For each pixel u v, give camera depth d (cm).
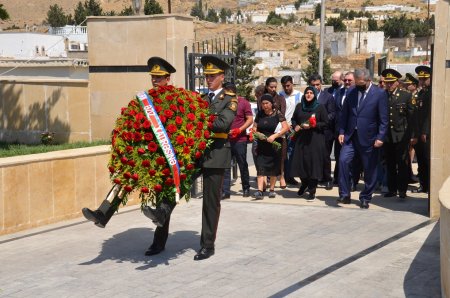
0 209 867
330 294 623
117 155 715
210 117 740
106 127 1199
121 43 1162
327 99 1177
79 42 4206
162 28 1121
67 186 955
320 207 1018
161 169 705
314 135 1063
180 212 998
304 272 691
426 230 855
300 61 10875
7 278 690
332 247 784
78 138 1229
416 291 626
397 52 10988
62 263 743
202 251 752
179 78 1129
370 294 621
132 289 648
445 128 908
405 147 1066
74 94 1224
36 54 3931
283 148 1165
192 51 1151
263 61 10288
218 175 755
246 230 877
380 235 835
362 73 985
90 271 711
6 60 2117
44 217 926
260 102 1082
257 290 638
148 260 750
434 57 889
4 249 807
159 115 707
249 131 1105
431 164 915
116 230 897
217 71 769
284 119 1075
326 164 1164
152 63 766
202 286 654
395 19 15650
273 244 804
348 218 938
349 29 14150
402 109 1062
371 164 1001
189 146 710
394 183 1093
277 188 1205
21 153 1017
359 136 998
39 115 1267
